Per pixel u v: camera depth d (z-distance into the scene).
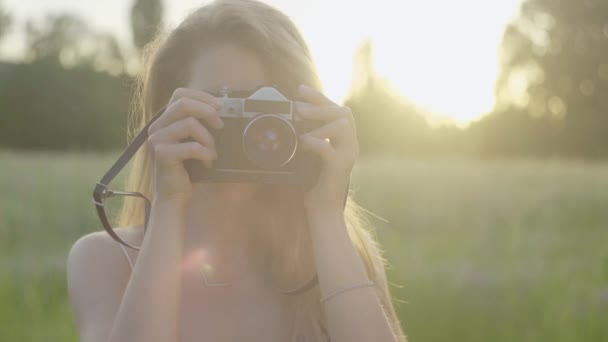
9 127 50.19
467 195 14.67
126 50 59.16
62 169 15.86
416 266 7.30
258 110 1.75
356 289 1.69
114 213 3.34
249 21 1.81
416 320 5.38
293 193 1.92
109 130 51.03
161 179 1.69
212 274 1.86
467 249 9.13
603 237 10.32
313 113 1.79
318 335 1.88
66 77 51.47
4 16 58.28
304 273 1.93
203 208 1.89
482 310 5.66
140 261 1.62
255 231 1.91
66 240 9.16
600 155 47.16
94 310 1.73
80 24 60.00
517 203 13.94
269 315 1.86
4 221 9.27
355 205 2.23
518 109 54.12
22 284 6.29
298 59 1.86
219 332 1.82
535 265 7.57
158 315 1.55
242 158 1.74
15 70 51.03
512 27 56.47
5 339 4.82
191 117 1.72
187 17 1.87
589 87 53.59
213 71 1.82
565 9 53.22
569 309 5.54
